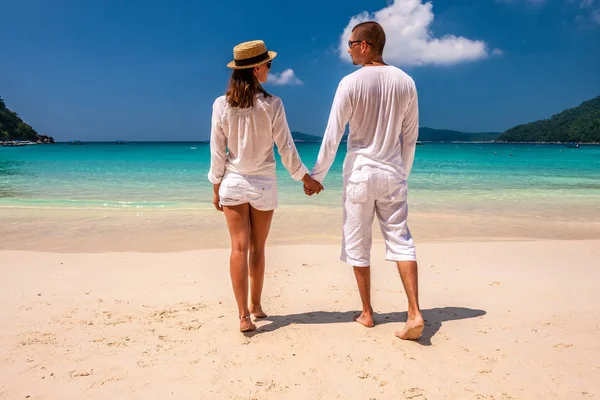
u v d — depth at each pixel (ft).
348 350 8.84
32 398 7.12
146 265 15.85
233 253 9.70
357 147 9.57
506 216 27.43
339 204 31.48
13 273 14.70
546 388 7.38
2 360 8.39
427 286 13.26
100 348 8.95
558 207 30.99
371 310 10.10
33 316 10.73
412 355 8.62
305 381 7.66
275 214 27.55
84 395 7.23
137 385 7.54
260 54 9.23
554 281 13.53
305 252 17.90
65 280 13.93
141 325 10.19
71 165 75.51
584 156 128.26
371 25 9.49
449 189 41.86
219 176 9.95
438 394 7.23
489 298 12.04
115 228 23.18
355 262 9.84
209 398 7.15
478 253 17.60
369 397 7.16
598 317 10.44
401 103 9.25
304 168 10.03
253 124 9.32
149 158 103.50
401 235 9.48
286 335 9.60
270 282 13.78
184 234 21.85
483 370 7.99
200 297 12.33
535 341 9.18
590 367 8.07
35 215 26.71
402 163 9.85
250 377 7.81
